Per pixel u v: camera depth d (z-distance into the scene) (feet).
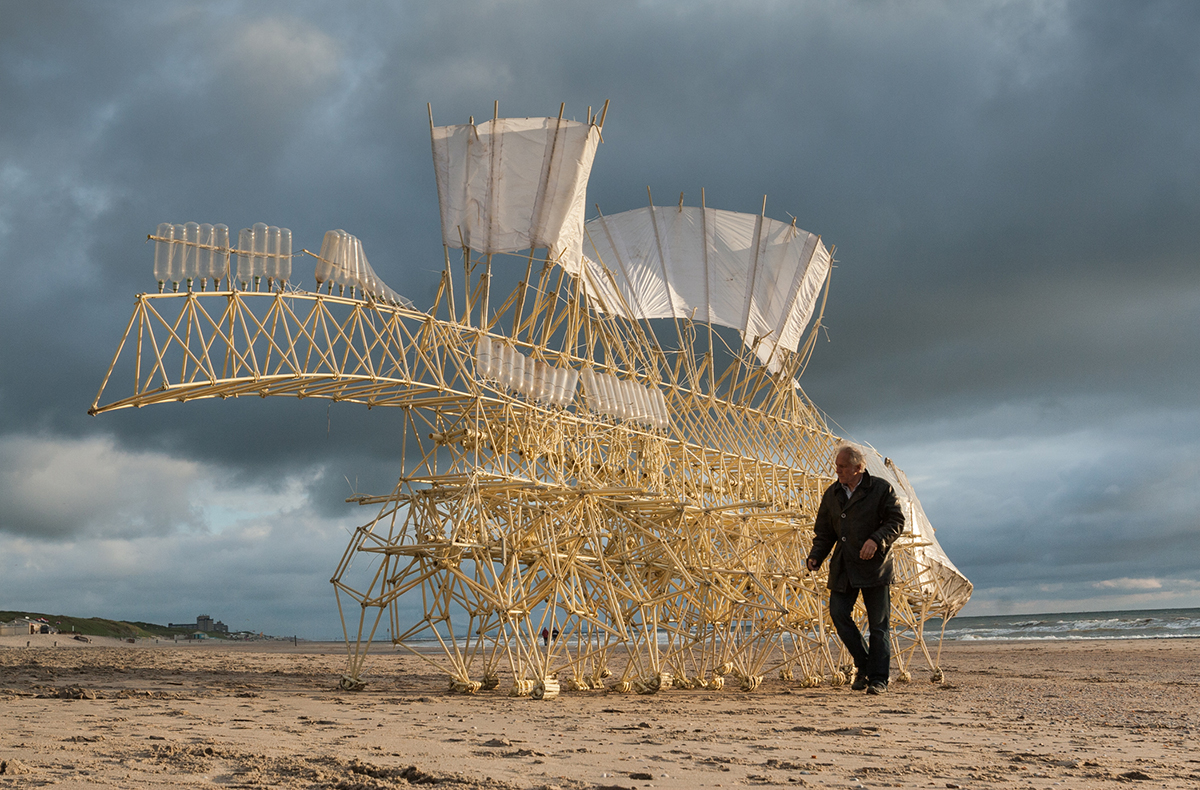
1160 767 23.93
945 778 22.07
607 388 63.26
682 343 72.13
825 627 69.77
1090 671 87.35
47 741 25.90
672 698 50.16
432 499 55.77
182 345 45.60
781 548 69.82
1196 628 264.93
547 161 59.36
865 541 41.93
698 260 79.10
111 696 44.68
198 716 34.83
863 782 21.40
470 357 56.18
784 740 29.48
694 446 69.15
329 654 161.17
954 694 51.37
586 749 26.78
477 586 52.44
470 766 23.02
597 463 66.49
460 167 58.34
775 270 81.10
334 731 30.66
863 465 42.14
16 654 134.41
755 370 77.00
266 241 49.01
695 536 63.10
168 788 19.16
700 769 23.22
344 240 52.54
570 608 56.95
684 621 64.39
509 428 59.16
